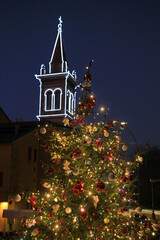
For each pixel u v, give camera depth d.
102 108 5.86
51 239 5.43
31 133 20.94
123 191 5.75
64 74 62.44
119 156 5.90
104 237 5.43
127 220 5.66
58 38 66.94
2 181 19.16
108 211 5.44
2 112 28.50
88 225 5.18
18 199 5.70
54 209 5.12
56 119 61.34
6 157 19.36
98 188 4.81
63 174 5.72
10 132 21.80
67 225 5.36
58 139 6.04
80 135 6.01
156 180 16.38
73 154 5.49
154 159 31.23
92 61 5.91
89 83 5.85
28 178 20.59
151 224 5.66
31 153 21.09
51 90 63.41
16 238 6.46
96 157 5.78
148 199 27.38
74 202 5.50
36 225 5.84
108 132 5.79
